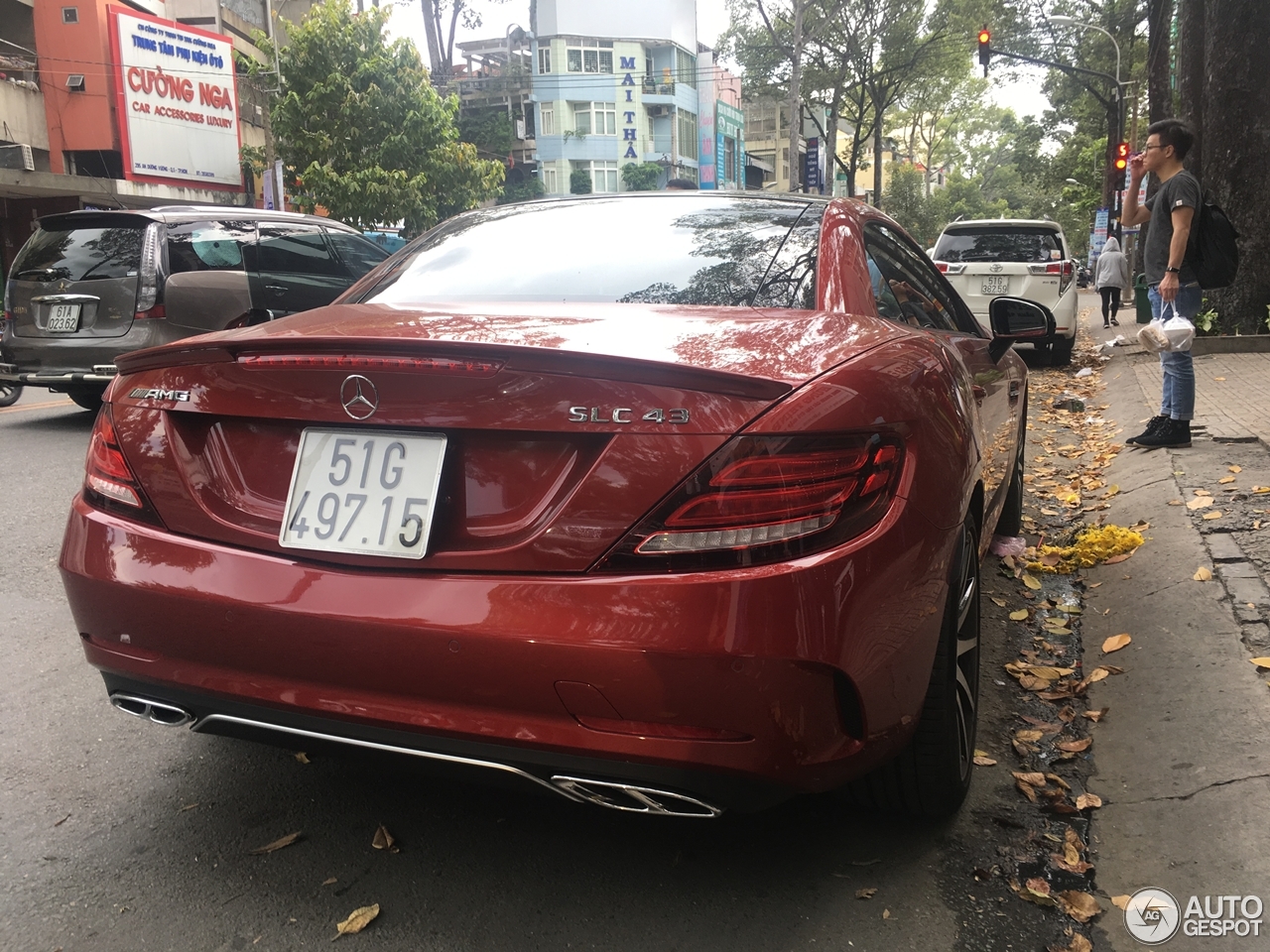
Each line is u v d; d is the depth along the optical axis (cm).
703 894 208
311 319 223
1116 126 3020
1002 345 354
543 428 173
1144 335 554
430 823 235
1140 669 302
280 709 188
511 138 4462
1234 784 230
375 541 182
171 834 229
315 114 2519
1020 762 268
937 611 196
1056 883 215
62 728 281
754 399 169
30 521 507
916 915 202
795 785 175
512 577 173
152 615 195
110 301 745
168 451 201
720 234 261
